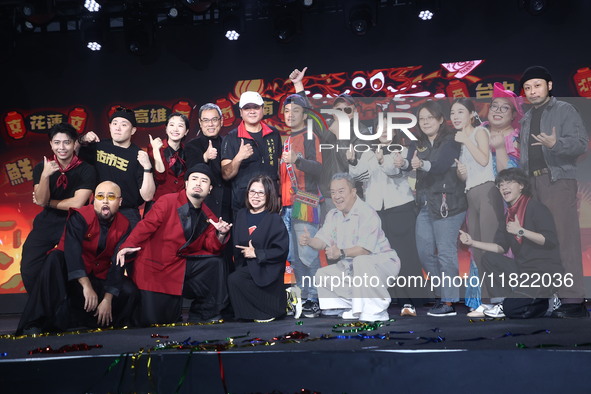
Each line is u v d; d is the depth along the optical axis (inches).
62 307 130.4
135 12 246.5
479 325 120.6
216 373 88.0
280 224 147.6
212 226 147.1
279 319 145.6
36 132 257.9
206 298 146.5
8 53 256.8
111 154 157.2
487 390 83.4
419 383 84.4
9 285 252.2
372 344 95.0
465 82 238.7
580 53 231.8
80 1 249.1
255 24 252.4
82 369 90.0
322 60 248.2
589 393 80.9
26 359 90.2
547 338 97.3
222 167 155.4
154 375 89.2
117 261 136.1
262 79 251.3
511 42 236.7
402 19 243.4
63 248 135.5
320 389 86.3
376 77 244.4
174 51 256.1
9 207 256.1
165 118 254.5
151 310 139.0
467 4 239.9
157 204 142.9
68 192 154.8
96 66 258.8
